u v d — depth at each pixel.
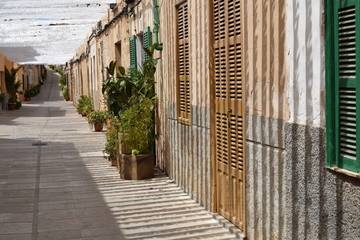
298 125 4.20
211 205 6.70
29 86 54.97
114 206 7.27
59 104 40.78
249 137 5.37
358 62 3.40
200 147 7.07
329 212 3.76
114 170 10.17
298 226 4.25
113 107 10.05
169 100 8.79
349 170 3.54
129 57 12.44
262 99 4.99
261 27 4.96
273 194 4.79
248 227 5.49
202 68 6.87
